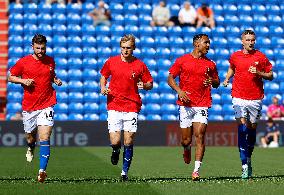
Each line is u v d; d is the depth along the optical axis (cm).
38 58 3662
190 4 9988
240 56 4081
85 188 3231
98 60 9338
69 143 7844
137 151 7012
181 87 3900
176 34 9669
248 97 4072
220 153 6650
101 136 7894
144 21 9731
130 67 3703
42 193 3009
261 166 5062
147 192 3061
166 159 5831
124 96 3716
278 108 8181
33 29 9475
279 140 8125
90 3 9744
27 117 3722
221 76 9369
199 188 3247
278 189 3212
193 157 6047
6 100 8944
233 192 3080
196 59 3856
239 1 10025
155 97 9075
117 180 3716
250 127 4116
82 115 8944
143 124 7931
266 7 10044
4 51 9400
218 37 9731
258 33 9875
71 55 9338
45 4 9662
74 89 9069
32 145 4025
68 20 9575
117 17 9694
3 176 4094
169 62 9431
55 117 8888
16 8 9600
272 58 9719
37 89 3669
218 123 8006
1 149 7369
